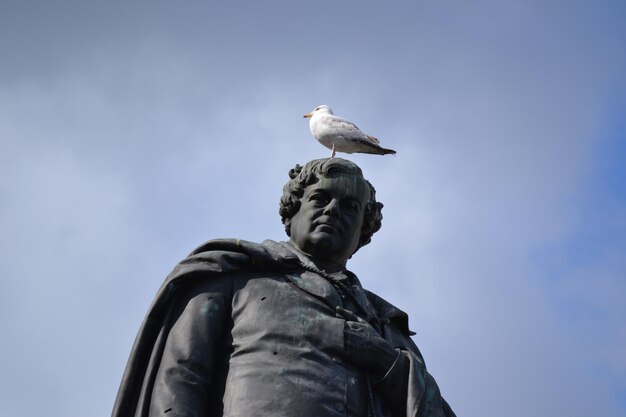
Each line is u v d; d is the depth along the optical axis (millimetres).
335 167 8750
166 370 7746
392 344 8328
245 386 7613
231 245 8312
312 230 8539
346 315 8086
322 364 7746
